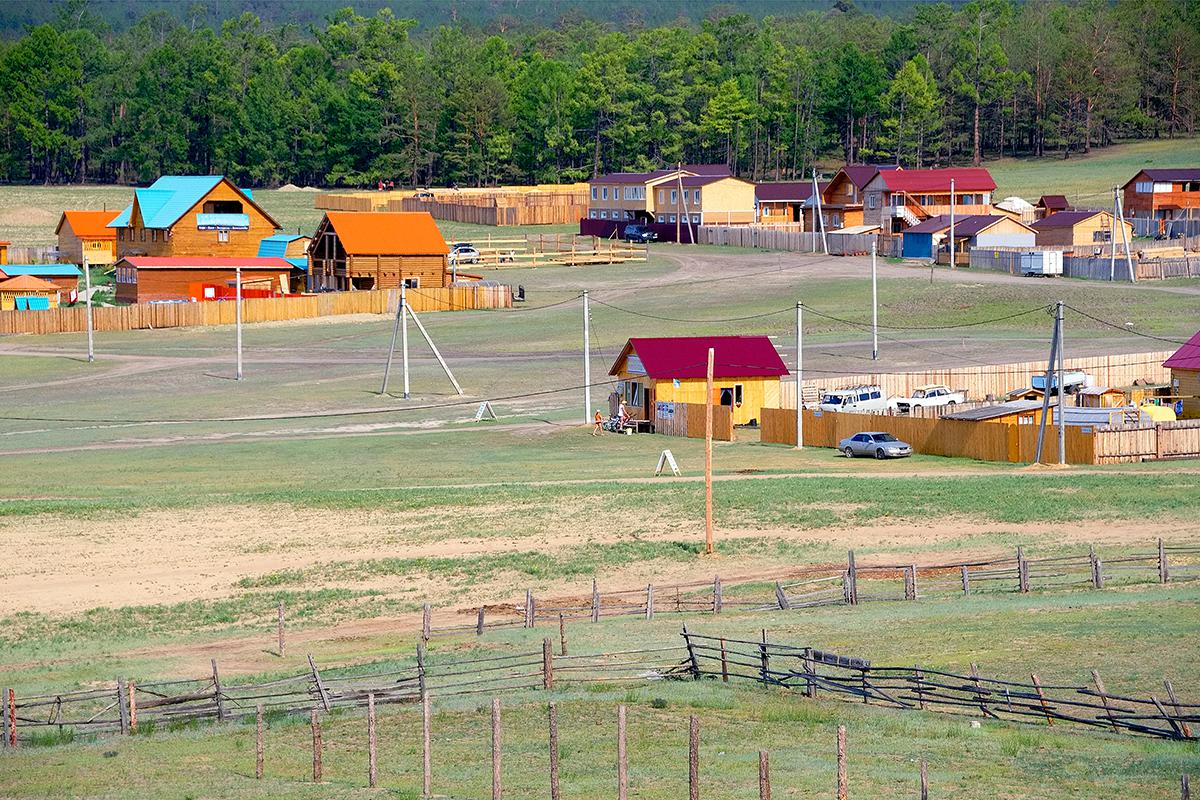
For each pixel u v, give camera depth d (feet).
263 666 361.30
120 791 260.83
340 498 573.33
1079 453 610.65
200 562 484.74
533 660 341.82
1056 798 223.92
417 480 624.59
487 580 451.12
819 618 370.94
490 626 390.42
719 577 427.33
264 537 516.73
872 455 652.07
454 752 273.33
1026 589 389.60
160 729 311.68
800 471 615.98
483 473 636.89
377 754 275.59
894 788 232.53
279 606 382.22
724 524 510.99
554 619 394.93
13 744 303.07
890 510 516.73
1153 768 236.22
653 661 334.85
